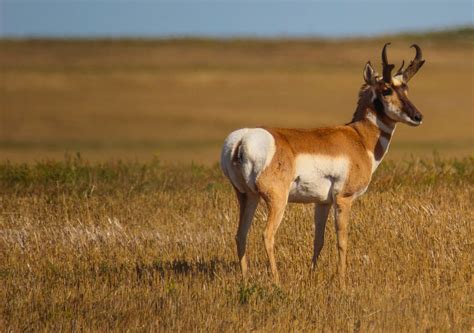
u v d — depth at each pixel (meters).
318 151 38.28
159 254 42.69
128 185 60.22
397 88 40.16
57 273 39.44
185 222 48.25
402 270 38.78
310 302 33.84
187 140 161.75
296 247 42.75
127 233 46.09
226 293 35.03
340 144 39.06
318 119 184.50
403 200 50.16
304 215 47.19
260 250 42.47
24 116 188.62
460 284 36.25
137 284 37.19
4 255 42.97
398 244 42.03
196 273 38.72
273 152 36.97
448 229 43.31
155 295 34.66
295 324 31.14
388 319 31.45
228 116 192.12
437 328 30.77
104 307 33.22
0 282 37.34
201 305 33.31
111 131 173.62
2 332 30.80
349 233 43.91
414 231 43.38
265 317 32.22
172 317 31.84
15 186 60.19
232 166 37.47
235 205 51.75
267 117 188.75
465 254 40.09
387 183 57.38
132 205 52.94
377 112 40.31
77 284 37.31
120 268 40.06
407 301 33.53
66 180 61.00
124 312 32.34
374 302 33.41
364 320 31.48
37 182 61.44
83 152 135.38
